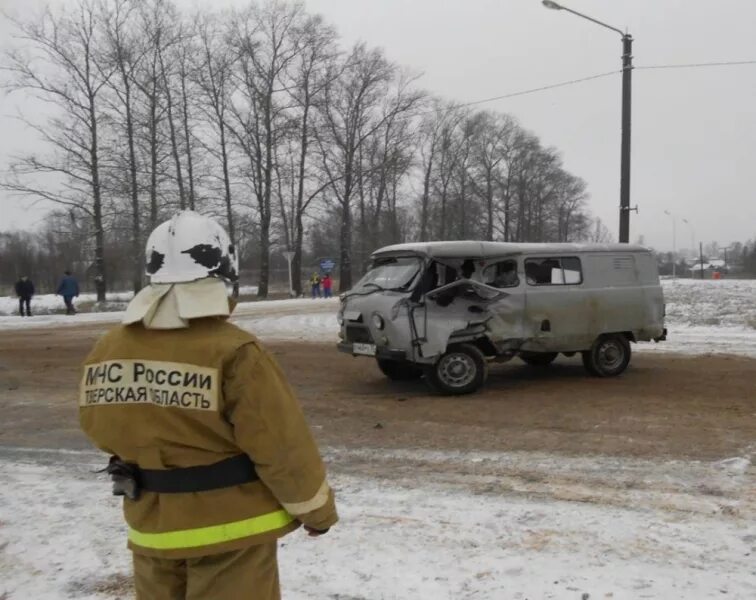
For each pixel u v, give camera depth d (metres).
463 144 63.09
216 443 2.29
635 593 3.72
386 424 7.94
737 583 3.82
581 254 10.19
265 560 2.40
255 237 41.94
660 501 5.16
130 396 2.31
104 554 4.42
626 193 18.31
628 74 18.09
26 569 4.23
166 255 2.39
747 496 5.23
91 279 47.47
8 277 64.06
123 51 34.81
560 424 7.76
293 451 2.29
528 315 9.73
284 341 16.47
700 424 7.62
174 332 2.34
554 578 3.92
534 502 5.20
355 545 4.44
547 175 75.75
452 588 3.83
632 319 10.52
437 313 9.29
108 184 35.47
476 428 7.67
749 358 12.59
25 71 33.38
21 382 11.36
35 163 34.09
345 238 47.66
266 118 40.47
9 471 6.30
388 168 48.19
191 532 2.29
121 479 2.36
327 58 43.34
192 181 38.34
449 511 5.04
